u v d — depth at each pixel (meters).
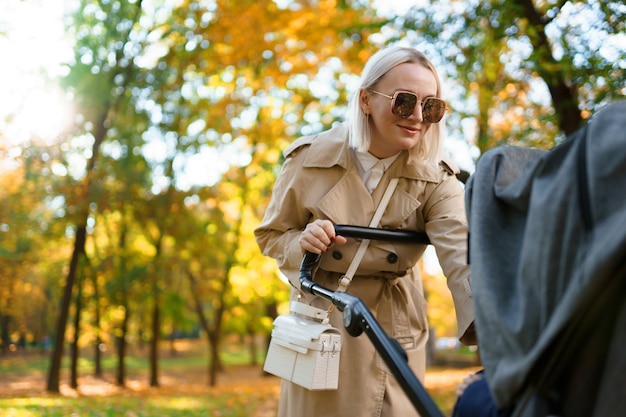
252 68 15.12
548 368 1.31
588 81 5.75
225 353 50.50
